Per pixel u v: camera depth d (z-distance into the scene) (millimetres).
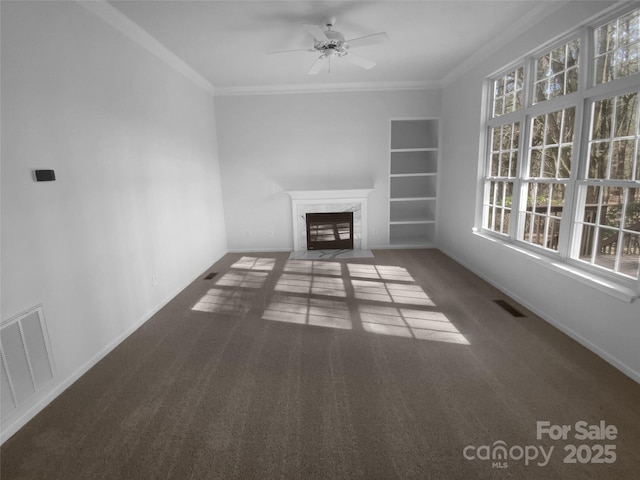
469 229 4863
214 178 5738
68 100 2494
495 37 3848
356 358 2711
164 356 2803
